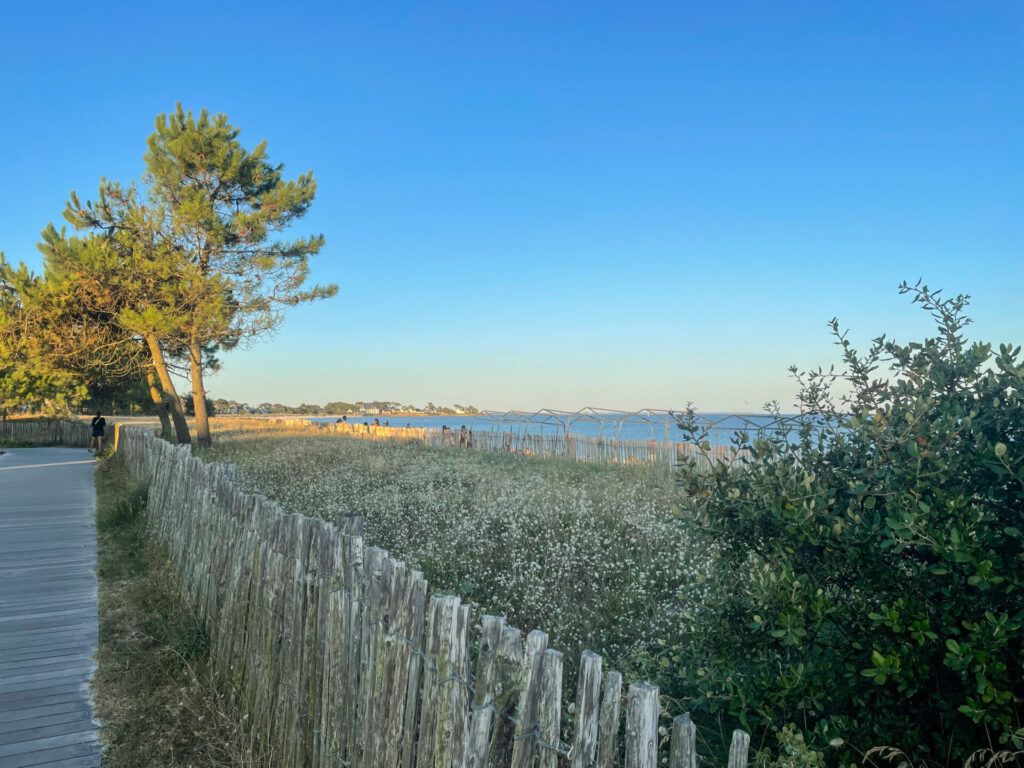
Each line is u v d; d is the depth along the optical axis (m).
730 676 3.15
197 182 22.14
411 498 10.15
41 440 31.92
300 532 3.59
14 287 28.89
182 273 21.00
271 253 22.58
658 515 8.33
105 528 9.70
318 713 3.21
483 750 2.15
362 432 33.78
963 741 2.66
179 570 6.48
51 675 4.68
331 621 3.13
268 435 28.94
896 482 2.90
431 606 2.46
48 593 6.59
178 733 3.85
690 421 3.57
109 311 21.28
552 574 6.08
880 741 2.75
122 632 5.47
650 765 1.73
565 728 3.21
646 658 3.98
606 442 19.39
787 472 3.20
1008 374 2.83
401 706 2.58
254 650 3.96
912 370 3.26
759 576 2.96
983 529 2.60
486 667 2.17
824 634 3.09
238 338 22.52
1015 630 2.58
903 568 2.95
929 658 2.76
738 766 1.73
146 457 11.95
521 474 14.00
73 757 3.65
